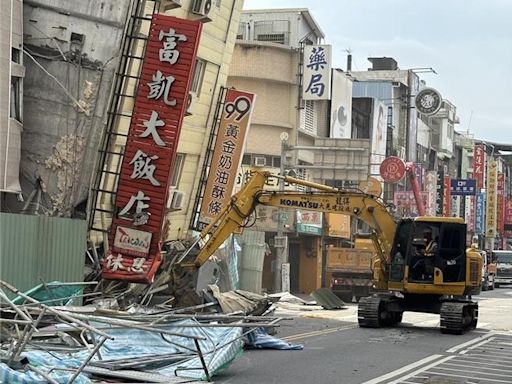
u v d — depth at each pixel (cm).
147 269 1958
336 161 3541
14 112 1961
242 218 2092
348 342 1783
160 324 1170
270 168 3825
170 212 2580
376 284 2286
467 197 7825
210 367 1157
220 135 2777
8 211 1962
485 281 5428
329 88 3891
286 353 1537
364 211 2217
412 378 1273
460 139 8831
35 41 2017
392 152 5750
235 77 3803
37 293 1625
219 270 2466
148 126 1980
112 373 1026
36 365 981
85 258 1977
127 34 2052
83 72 2027
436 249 2181
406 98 6388
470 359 1542
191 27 1991
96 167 2048
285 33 4122
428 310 2228
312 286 4200
